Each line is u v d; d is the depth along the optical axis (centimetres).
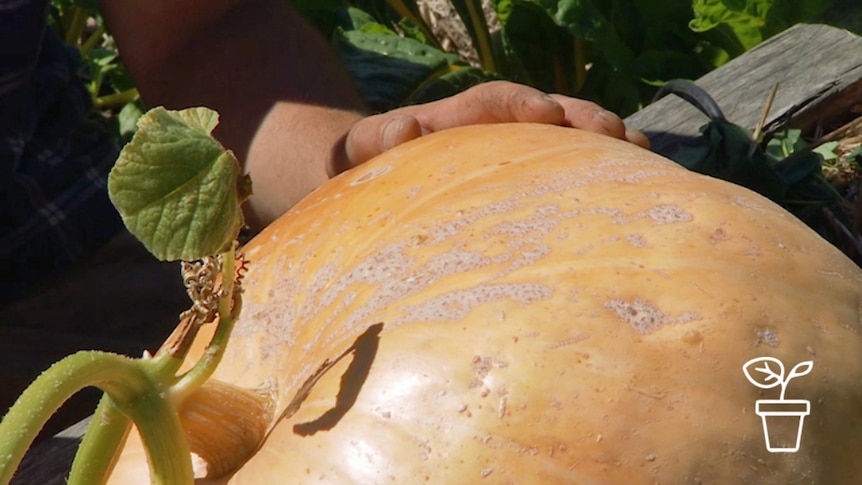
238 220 61
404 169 74
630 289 64
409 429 62
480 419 62
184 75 110
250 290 73
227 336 64
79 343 125
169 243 59
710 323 63
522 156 72
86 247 126
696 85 120
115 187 59
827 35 127
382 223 71
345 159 87
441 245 68
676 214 67
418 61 163
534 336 63
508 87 82
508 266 66
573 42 169
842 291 67
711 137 113
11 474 57
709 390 62
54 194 123
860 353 65
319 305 69
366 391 64
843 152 122
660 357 63
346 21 178
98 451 61
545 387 62
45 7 117
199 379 63
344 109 104
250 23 111
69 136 126
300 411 65
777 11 140
